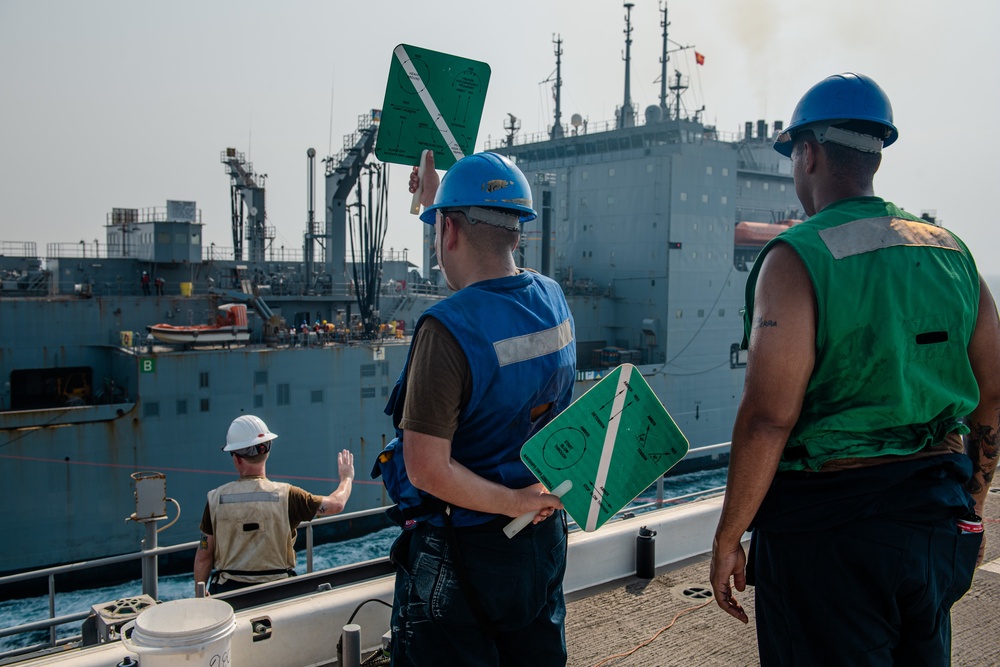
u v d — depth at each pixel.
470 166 2.13
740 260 41.59
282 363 25.50
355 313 34.44
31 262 33.09
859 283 1.89
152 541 5.24
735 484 1.96
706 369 38.84
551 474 2.07
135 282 30.53
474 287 2.07
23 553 21.47
